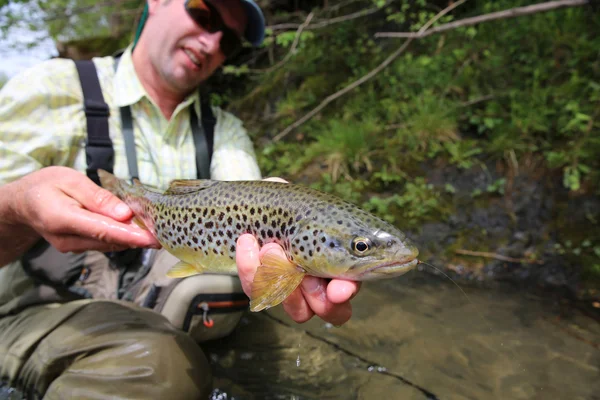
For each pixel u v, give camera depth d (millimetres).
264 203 360
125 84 540
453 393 458
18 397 426
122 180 474
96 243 386
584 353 540
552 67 1056
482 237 847
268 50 1593
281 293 315
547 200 836
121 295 518
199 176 581
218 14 566
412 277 794
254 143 1395
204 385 422
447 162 968
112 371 385
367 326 607
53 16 1533
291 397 454
